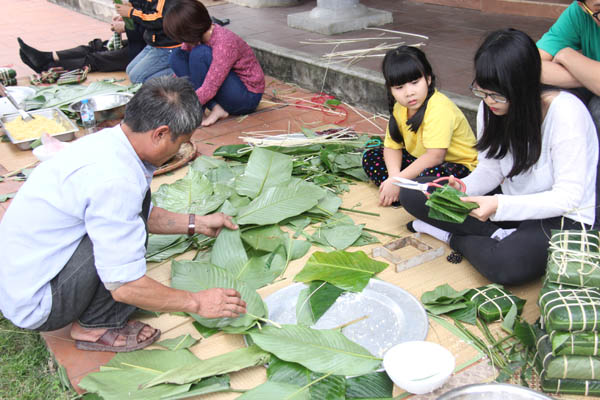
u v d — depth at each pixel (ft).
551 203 7.07
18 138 13.79
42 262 6.48
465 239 8.30
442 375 5.96
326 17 19.39
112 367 6.72
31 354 7.54
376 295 7.70
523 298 7.63
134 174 6.28
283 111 15.39
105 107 15.67
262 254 8.85
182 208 9.74
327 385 6.12
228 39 14.16
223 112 15.06
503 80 6.52
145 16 16.97
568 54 8.67
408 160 10.76
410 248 9.06
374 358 6.42
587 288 6.21
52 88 17.21
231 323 7.10
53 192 6.29
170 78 6.41
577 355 5.89
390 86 9.36
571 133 6.89
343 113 14.90
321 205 9.98
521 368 6.42
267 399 5.90
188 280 7.68
